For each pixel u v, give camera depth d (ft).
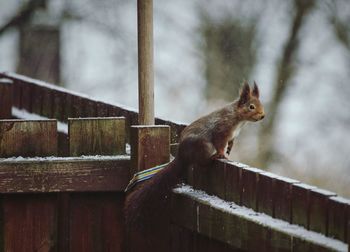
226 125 28.35
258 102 29.73
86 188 23.29
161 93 89.30
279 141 76.13
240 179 20.89
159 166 23.09
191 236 22.59
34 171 22.98
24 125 23.40
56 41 81.41
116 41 95.81
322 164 65.57
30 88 34.35
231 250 20.83
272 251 18.72
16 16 82.38
